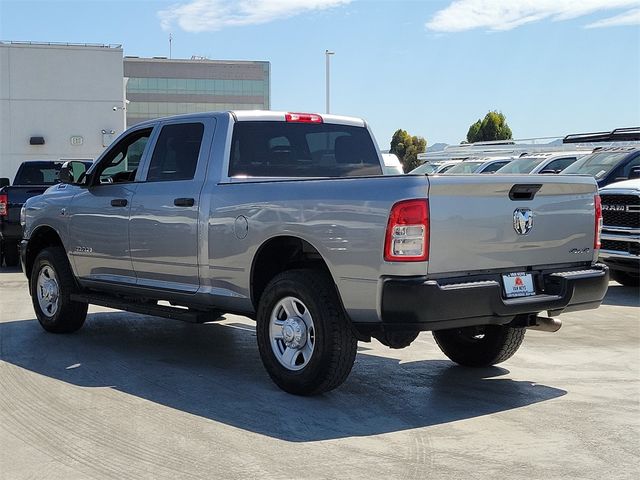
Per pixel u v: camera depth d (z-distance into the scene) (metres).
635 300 10.95
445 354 7.03
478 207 5.41
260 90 100.06
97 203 7.59
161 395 5.94
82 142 39.75
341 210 5.41
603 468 4.43
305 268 6.03
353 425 5.21
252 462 4.52
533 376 6.62
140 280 7.27
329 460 4.54
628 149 13.88
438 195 5.22
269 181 6.04
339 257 5.41
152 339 8.13
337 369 5.59
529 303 5.61
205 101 98.44
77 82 39.59
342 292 5.43
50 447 4.80
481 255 5.45
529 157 17.61
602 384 6.36
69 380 6.40
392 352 7.59
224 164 6.54
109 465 4.49
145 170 7.23
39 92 39.16
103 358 7.21
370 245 5.24
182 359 7.18
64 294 8.14
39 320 8.49
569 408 5.64
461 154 24.30
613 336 8.38
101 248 7.57
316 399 5.83
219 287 6.45
